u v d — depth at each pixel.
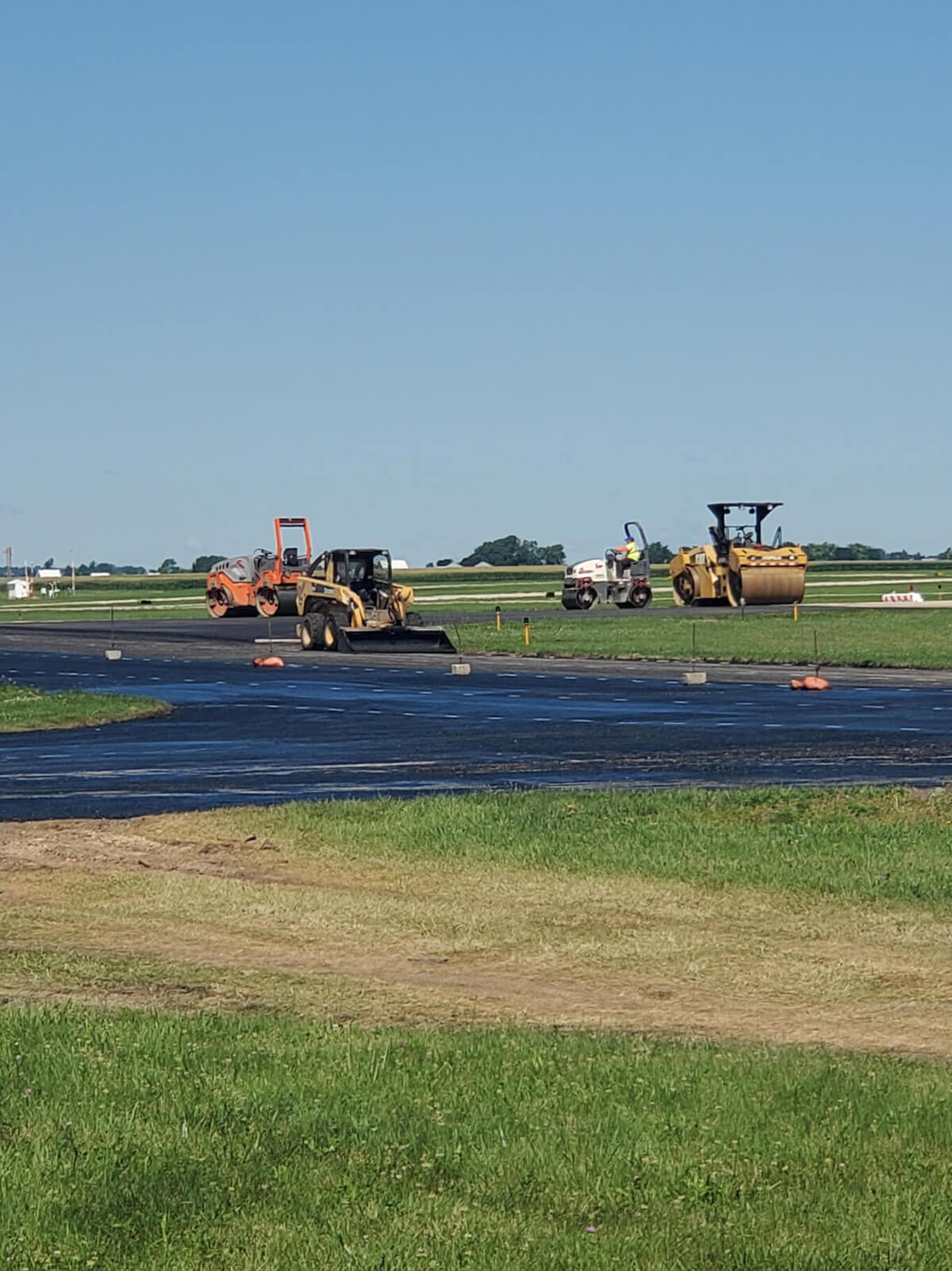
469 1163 7.61
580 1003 11.66
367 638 57.59
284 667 51.09
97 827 19.41
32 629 78.44
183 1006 11.45
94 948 13.49
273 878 16.55
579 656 53.81
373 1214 6.94
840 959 12.91
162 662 54.81
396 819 19.19
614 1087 8.91
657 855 16.91
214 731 31.66
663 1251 6.51
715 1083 8.94
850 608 83.31
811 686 40.47
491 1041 10.02
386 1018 11.16
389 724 32.41
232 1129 8.15
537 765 25.22
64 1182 7.36
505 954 13.23
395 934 13.98
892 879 15.60
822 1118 8.31
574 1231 6.73
